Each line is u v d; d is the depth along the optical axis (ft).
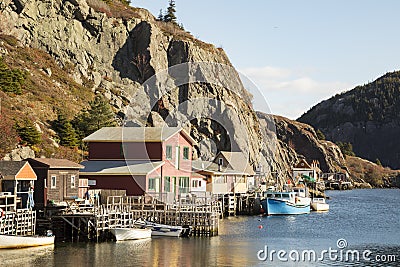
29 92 271.69
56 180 150.92
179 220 152.76
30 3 336.29
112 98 333.21
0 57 271.08
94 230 137.59
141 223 146.82
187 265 110.42
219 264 112.37
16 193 132.26
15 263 107.86
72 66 338.54
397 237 163.22
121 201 154.10
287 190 298.15
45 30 339.57
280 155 467.11
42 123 241.76
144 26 379.96
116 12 389.19
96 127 254.06
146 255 119.03
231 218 216.95
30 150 204.85
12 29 325.01
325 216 239.91
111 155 185.88
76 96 305.12
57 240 136.26
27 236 123.65
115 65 366.43
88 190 162.91
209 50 411.13
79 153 233.35
